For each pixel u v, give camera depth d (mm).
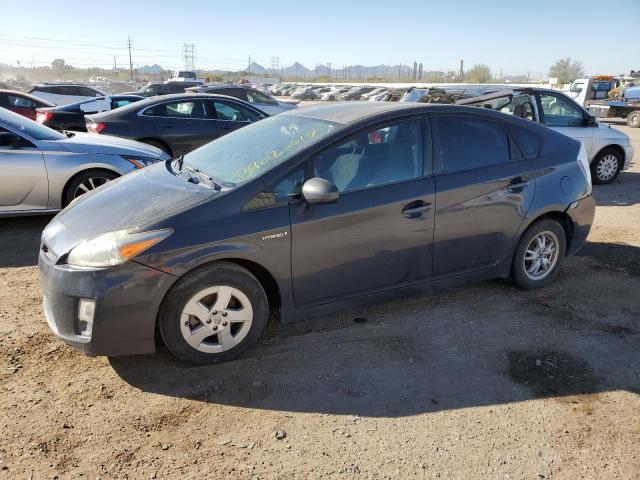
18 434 2670
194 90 14977
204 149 4227
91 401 2953
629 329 3914
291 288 3404
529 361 3461
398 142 3734
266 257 3242
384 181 3635
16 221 6520
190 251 3055
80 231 3211
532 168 4230
